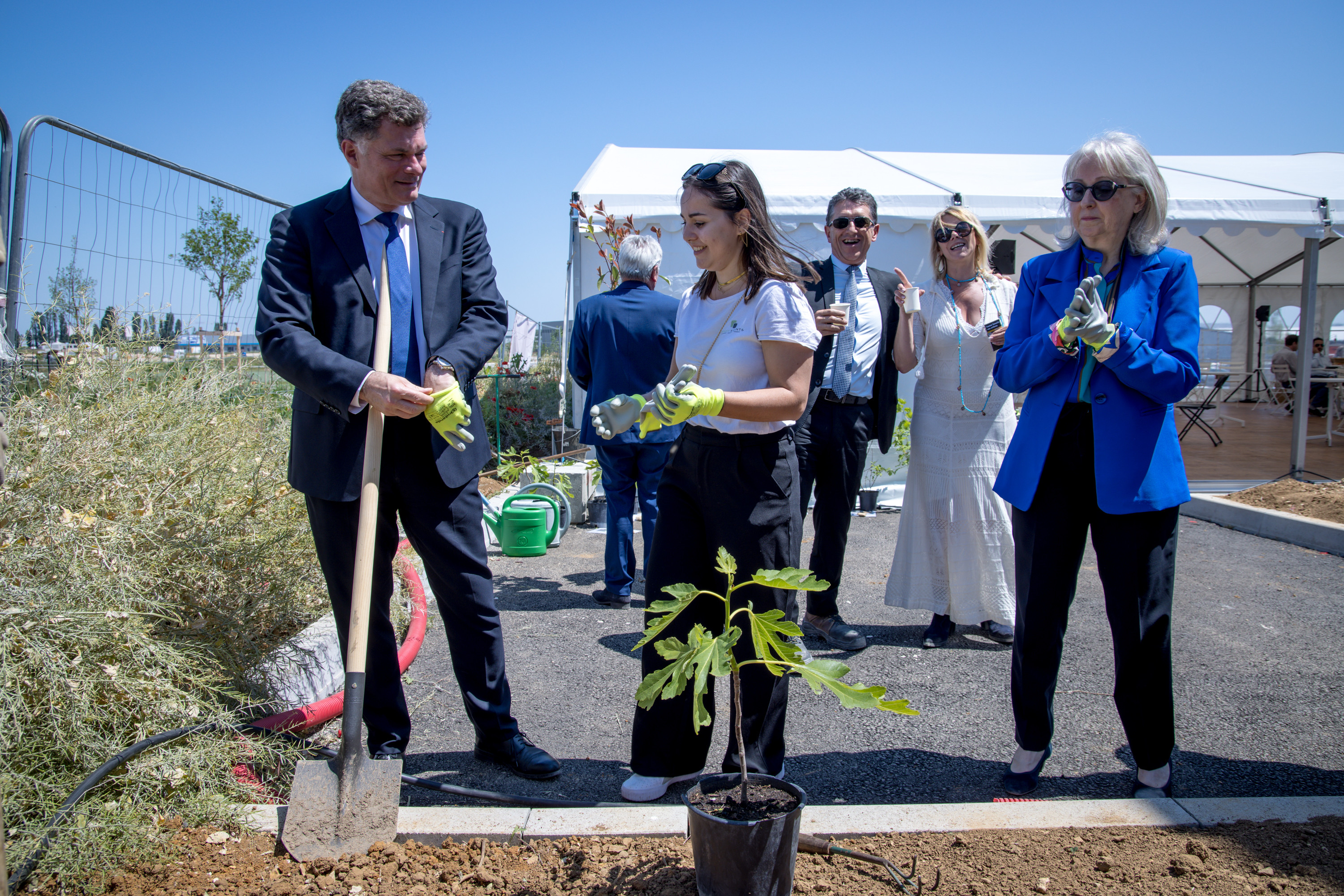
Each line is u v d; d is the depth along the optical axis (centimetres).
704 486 251
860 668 401
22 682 232
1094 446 255
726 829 171
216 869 203
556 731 331
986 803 224
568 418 1110
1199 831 212
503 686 290
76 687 231
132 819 211
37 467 308
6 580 255
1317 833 209
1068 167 260
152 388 411
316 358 238
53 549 272
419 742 318
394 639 278
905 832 212
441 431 241
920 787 284
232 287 586
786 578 183
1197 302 254
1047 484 265
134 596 277
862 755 309
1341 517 648
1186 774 289
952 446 424
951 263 432
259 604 341
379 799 214
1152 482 247
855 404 418
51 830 203
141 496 330
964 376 419
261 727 270
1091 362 256
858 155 1002
